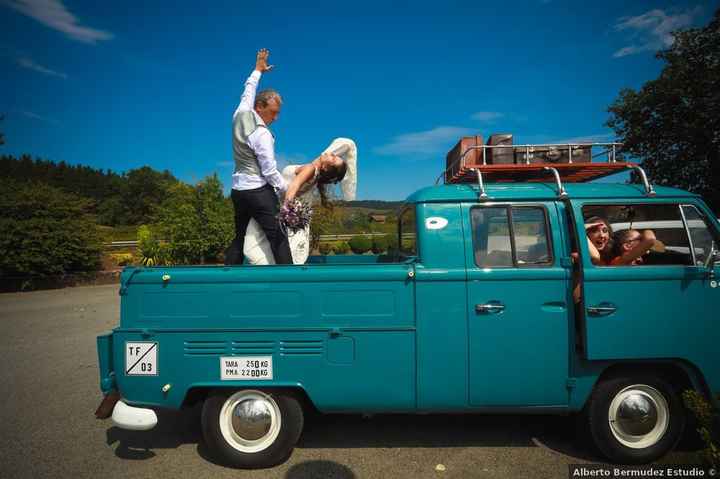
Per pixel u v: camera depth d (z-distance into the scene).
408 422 3.81
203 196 16.72
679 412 2.99
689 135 11.33
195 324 3.00
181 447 3.45
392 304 2.98
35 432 3.75
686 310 2.94
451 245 3.04
